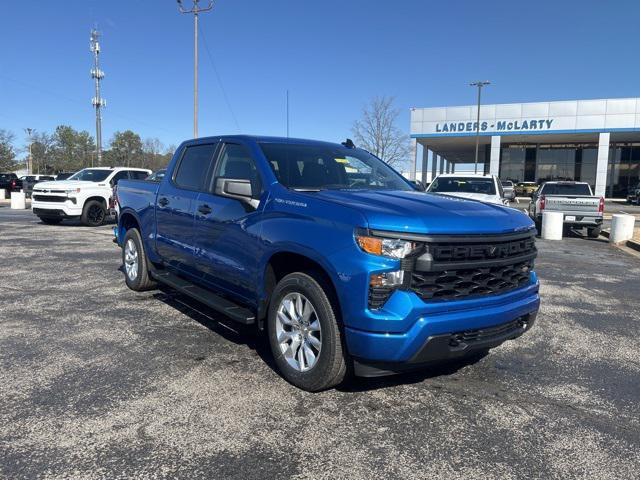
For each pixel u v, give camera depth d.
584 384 4.28
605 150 44.44
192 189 5.41
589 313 6.52
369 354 3.42
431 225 3.47
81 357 4.57
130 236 6.88
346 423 3.48
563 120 45.28
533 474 2.96
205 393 3.88
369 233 3.42
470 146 57.44
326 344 3.69
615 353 5.05
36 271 8.38
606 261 10.91
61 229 14.97
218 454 3.08
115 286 7.32
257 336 5.21
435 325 3.42
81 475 2.84
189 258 5.32
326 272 3.63
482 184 13.78
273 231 4.08
